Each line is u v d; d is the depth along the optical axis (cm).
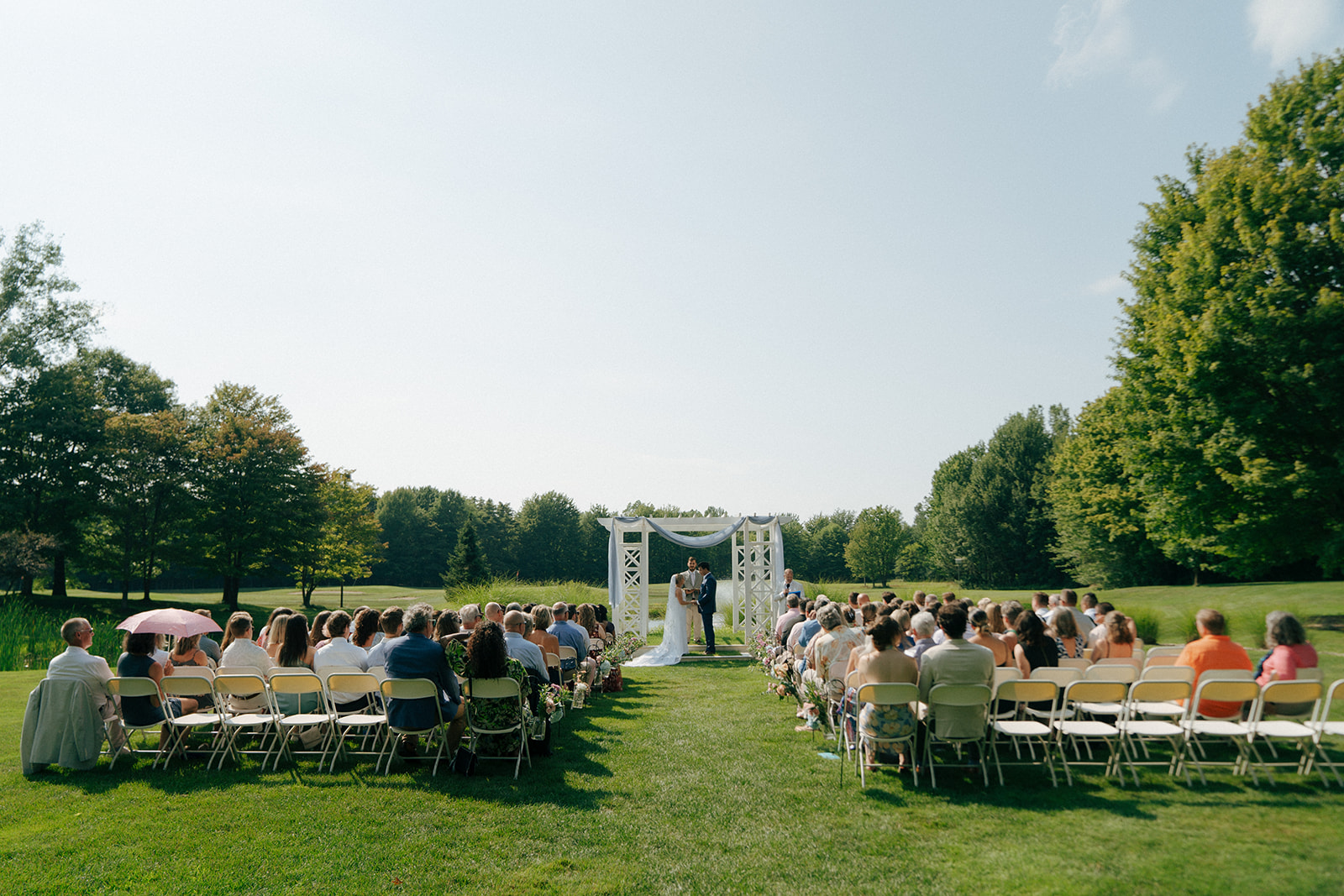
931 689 602
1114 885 413
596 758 718
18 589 3381
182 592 6000
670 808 568
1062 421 5506
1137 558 3769
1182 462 2023
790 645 1045
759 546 1923
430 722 647
